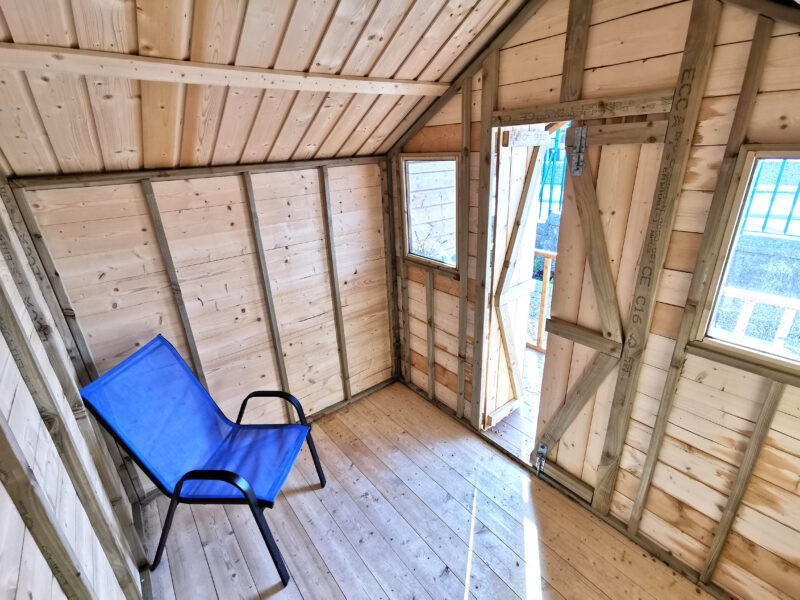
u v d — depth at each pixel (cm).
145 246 210
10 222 167
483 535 213
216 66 150
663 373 174
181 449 203
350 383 326
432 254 305
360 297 310
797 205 130
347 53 171
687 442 174
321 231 274
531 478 248
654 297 167
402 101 227
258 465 204
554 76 176
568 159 179
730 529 169
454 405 307
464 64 210
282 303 269
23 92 134
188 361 240
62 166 177
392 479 251
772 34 118
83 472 133
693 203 148
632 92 154
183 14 127
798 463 145
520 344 291
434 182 301
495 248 239
